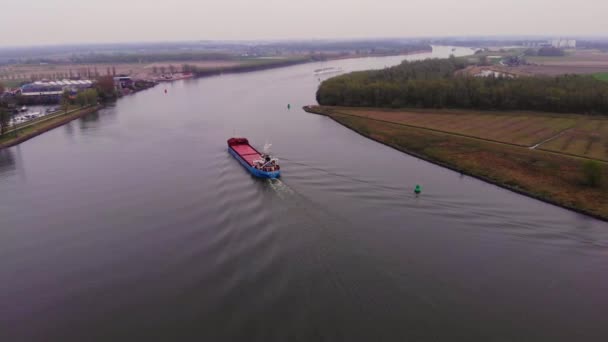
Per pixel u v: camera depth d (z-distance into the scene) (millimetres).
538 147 117312
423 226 73562
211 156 116062
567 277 59656
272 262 61656
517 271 60750
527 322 50500
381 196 86562
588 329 49594
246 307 52375
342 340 46750
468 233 71438
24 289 57812
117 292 56438
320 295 54250
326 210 79125
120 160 114625
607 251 66562
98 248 67750
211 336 47938
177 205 82938
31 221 78062
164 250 66312
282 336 47469
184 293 55594
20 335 49344
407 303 53062
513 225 74750
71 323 50969
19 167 110688
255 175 97938
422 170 104750
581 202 82625
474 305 53156
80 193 90812
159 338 48000
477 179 98562
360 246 66188
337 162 109625
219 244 67438
